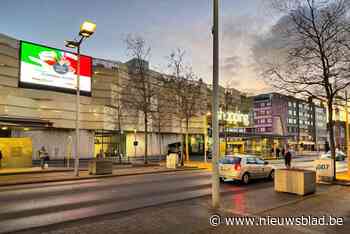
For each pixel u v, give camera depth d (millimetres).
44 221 7777
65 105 42156
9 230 6945
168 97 47000
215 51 9109
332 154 15508
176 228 6738
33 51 37406
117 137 48281
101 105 45375
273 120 116375
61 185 15289
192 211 8430
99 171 20562
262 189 13297
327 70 15172
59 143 41969
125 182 16531
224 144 40250
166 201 10672
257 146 45000
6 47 38094
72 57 41281
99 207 9602
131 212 8820
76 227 6887
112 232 6465
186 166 28875
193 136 58812
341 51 14750
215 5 9227
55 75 39250
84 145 44156
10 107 36781
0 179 17234
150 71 45156
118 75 48656
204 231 6512
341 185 14367
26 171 20875
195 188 14078
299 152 72062
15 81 38594
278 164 32125
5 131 29812
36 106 40250
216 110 9000
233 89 68000
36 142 39719
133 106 40844
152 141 52906
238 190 13492
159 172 23766
